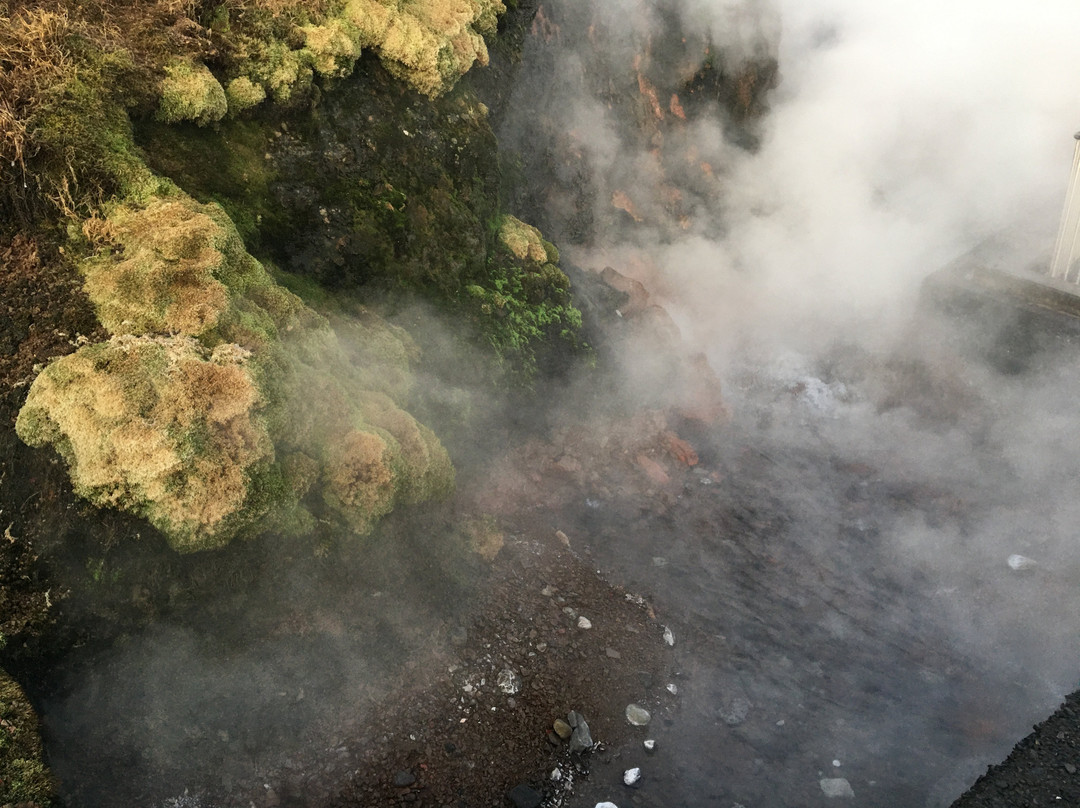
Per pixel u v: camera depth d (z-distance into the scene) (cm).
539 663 450
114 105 442
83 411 354
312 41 535
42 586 349
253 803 358
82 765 338
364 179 550
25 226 409
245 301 417
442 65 603
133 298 388
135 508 356
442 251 585
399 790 375
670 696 455
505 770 394
